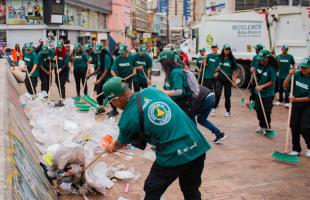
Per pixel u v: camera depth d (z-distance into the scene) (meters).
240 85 16.00
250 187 5.09
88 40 41.53
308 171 5.77
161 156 3.20
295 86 6.37
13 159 2.75
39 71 11.38
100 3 48.31
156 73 19.69
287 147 6.71
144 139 3.25
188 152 3.19
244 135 8.00
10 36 31.36
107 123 7.57
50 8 31.92
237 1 23.41
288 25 14.57
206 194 4.83
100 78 10.05
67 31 36.12
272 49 14.86
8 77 7.46
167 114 3.15
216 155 6.52
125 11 61.66
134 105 3.17
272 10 14.95
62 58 11.38
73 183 4.64
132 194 4.74
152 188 3.28
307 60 6.13
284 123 9.28
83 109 9.50
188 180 3.46
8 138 3.08
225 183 5.21
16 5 31.22
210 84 11.46
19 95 8.47
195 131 3.29
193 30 18.81
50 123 6.68
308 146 6.50
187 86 5.79
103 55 10.20
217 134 7.14
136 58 9.44
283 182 5.30
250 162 6.15
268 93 7.82
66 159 4.59
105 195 4.68
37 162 4.41
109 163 5.82
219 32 16.81
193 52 18.77
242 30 16.02
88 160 5.14
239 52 16.16
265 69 7.72
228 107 10.01
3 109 3.95
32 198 2.69
